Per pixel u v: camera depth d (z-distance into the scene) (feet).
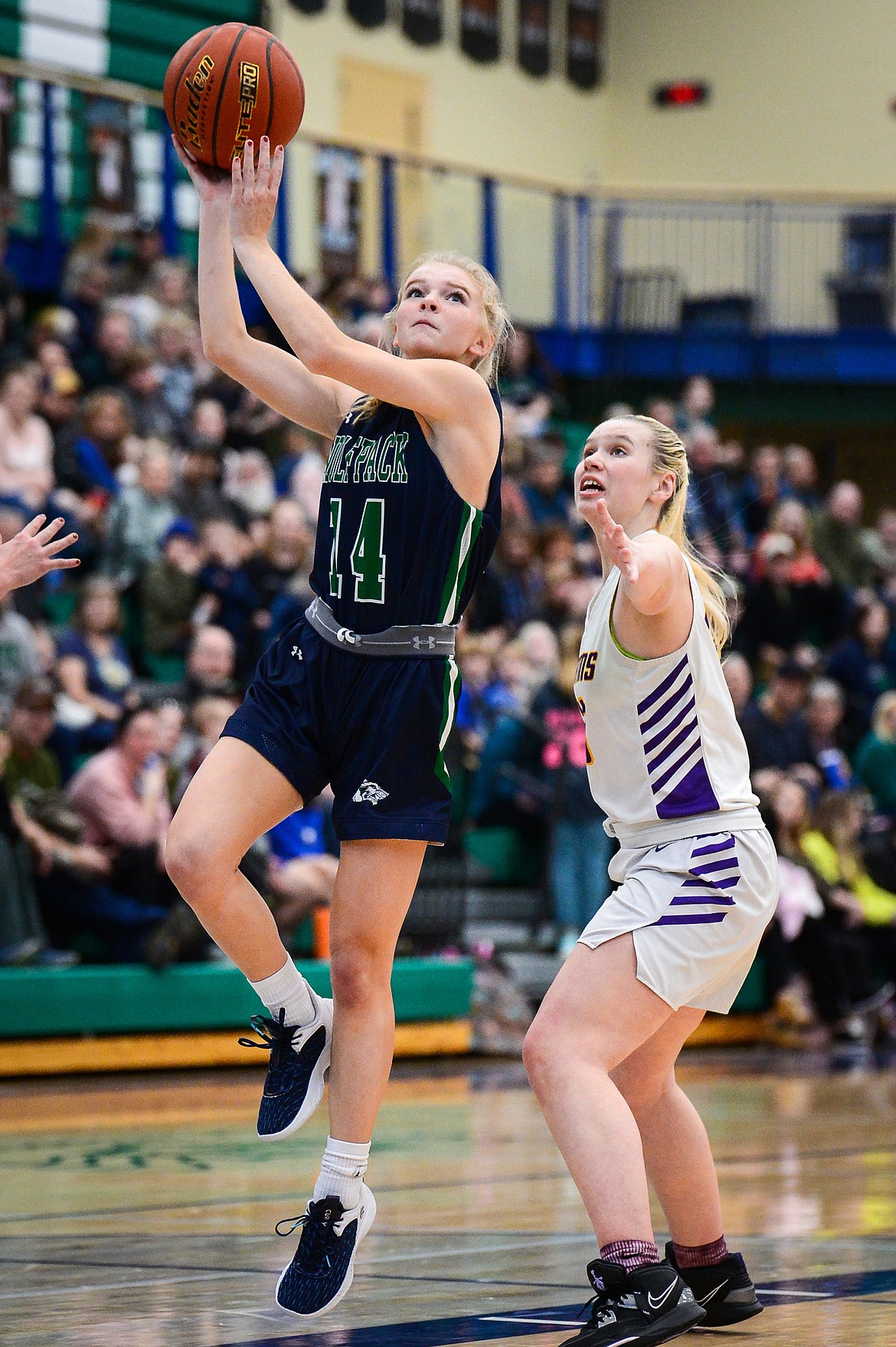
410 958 42.32
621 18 96.68
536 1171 24.18
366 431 14.93
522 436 63.87
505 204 77.36
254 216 14.49
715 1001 14.57
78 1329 14.19
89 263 52.95
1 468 44.24
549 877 45.68
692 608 14.06
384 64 86.12
